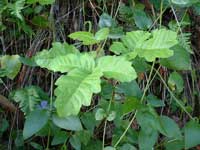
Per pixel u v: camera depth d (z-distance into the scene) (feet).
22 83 1.87
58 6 1.94
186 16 1.89
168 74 1.88
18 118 1.83
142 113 1.48
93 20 1.94
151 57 1.30
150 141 1.47
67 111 1.11
